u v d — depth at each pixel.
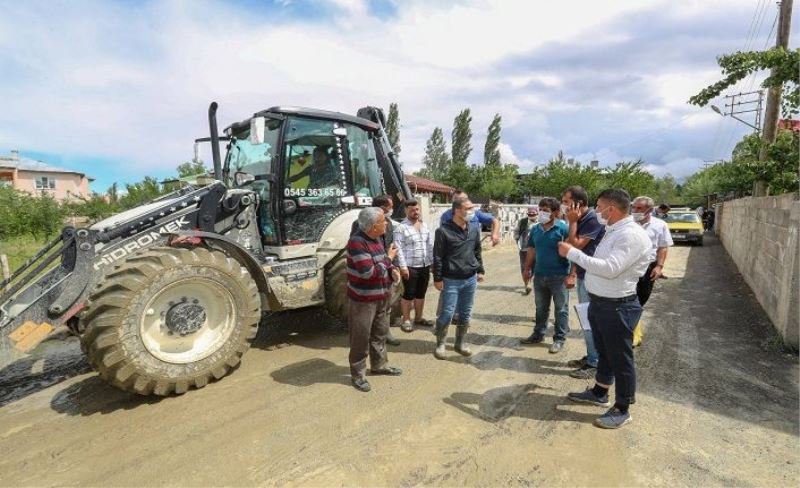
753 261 7.41
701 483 2.54
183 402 3.54
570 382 3.93
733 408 3.41
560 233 4.56
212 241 4.26
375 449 2.89
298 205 4.75
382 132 5.95
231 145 5.56
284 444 2.96
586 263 3.09
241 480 2.59
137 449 2.91
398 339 5.16
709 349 4.68
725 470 2.66
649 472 2.65
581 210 4.04
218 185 4.38
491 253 13.23
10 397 3.72
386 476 2.62
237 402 3.54
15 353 3.32
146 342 3.41
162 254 3.50
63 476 2.65
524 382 3.94
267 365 4.33
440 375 4.09
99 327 3.19
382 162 5.95
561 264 4.59
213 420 3.27
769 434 3.04
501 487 2.52
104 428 3.18
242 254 4.21
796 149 8.69
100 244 3.75
